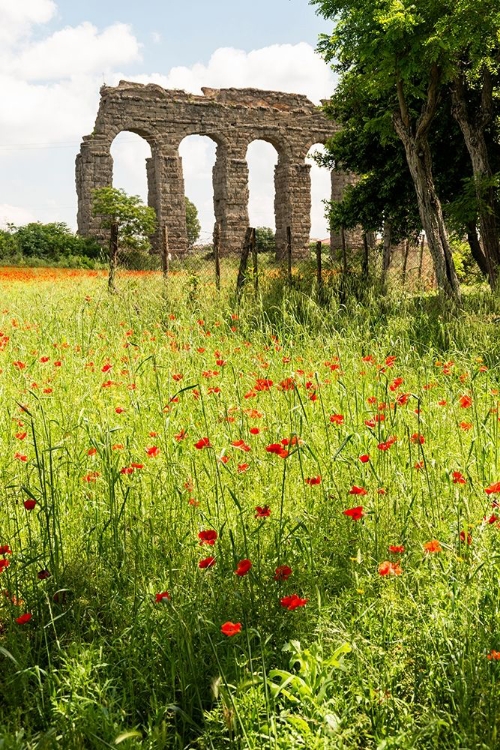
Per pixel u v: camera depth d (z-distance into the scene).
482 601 2.85
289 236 13.22
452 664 2.52
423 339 8.86
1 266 35.19
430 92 11.90
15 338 8.85
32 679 2.74
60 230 41.66
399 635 2.73
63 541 3.78
